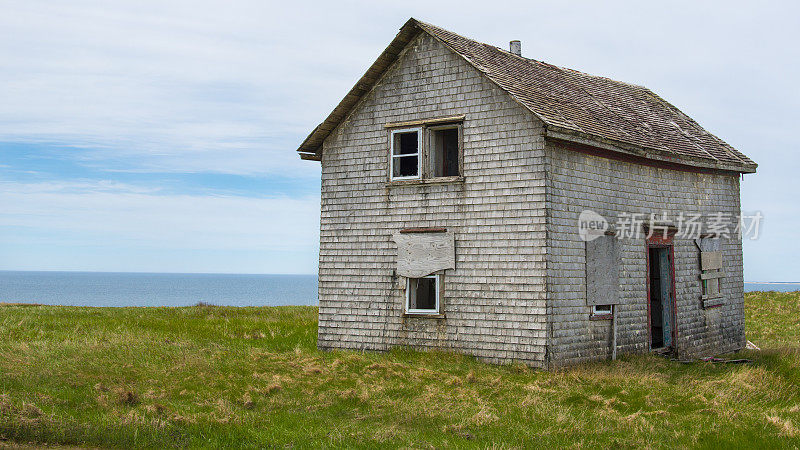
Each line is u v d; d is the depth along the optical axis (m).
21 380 11.91
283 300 141.12
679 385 13.29
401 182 16.78
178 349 16.05
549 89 17.56
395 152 17.23
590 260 15.94
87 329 19.98
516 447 9.03
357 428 9.78
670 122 21.06
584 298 15.70
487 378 13.34
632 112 19.98
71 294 170.62
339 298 17.50
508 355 15.04
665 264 18.56
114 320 23.11
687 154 18.45
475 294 15.62
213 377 13.06
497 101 15.66
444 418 10.43
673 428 10.11
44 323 21.11
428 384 12.89
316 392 12.12
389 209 17.00
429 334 16.20
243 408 10.91
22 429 8.94
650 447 9.10
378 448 8.87
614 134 16.61
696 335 19.08
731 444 9.25
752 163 21.00
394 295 16.73
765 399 12.22
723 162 19.78
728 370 15.48
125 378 12.59
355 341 17.16
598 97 19.69
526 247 14.98
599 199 16.34
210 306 32.84
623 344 16.75
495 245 15.42
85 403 10.66
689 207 19.28
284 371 13.96
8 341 16.42
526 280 14.92
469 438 9.49
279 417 10.36
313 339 19.28
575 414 10.89
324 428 9.77
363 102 17.67
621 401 11.82
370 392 11.98
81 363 13.70
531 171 15.04
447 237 16.09
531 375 14.05
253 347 17.28
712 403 11.66
